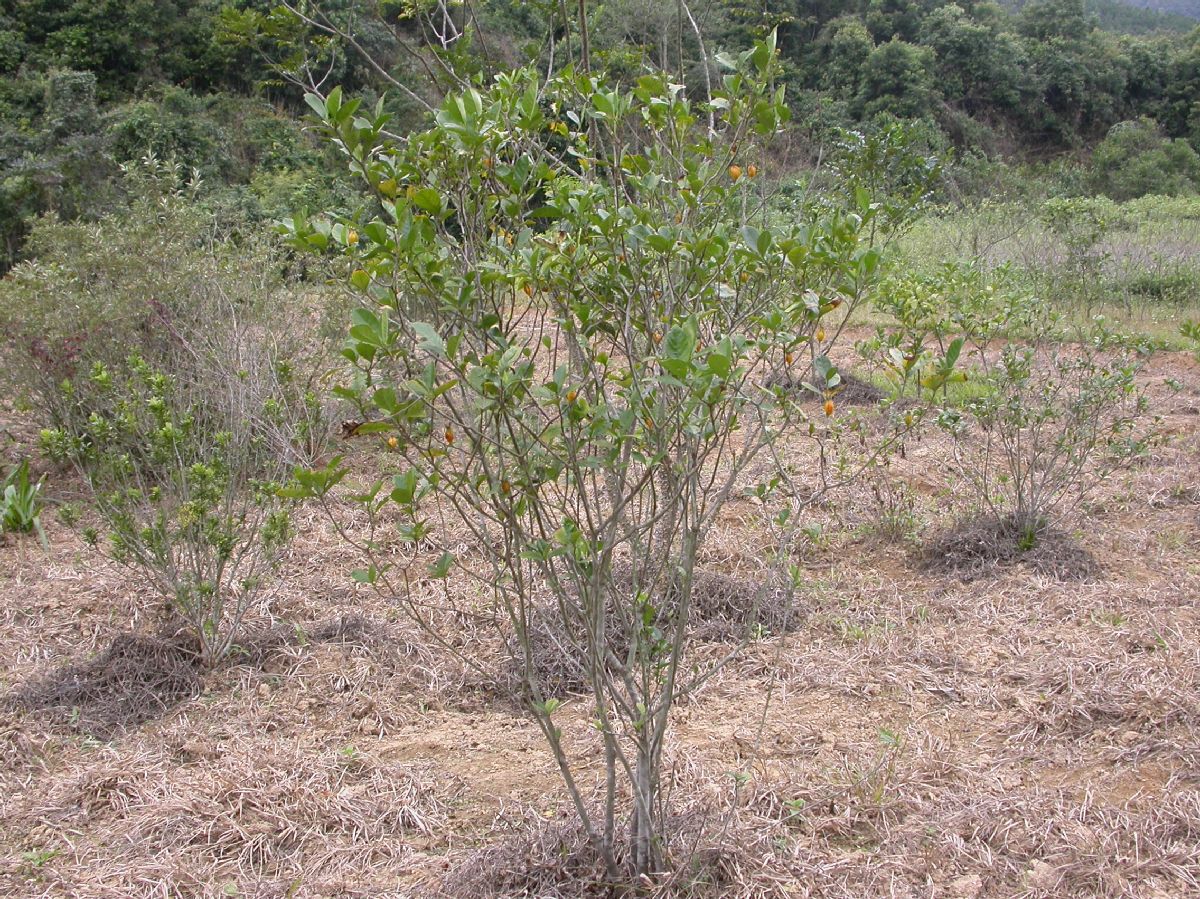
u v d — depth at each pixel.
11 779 3.05
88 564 4.55
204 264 5.88
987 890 2.46
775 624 3.91
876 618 3.96
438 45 3.99
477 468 2.53
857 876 2.51
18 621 4.06
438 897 2.49
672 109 2.21
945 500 5.07
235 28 3.37
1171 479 5.27
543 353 4.42
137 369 4.23
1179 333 9.00
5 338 5.50
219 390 5.00
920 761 2.98
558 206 2.18
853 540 4.71
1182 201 20.59
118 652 3.68
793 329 2.38
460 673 3.61
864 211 2.26
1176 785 2.85
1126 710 3.19
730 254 2.24
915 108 21.64
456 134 1.94
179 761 3.14
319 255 2.11
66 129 12.56
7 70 16.06
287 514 3.86
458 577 4.34
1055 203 10.95
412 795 2.93
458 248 2.19
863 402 6.95
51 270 5.70
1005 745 3.10
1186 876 2.46
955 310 6.80
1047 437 5.66
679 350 1.79
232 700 3.49
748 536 4.70
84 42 16.58
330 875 2.62
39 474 5.58
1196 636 3.64
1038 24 33.03
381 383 2.16
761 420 2.26
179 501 4.23
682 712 3.32
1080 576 4.22
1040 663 3.54
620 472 2.22
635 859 2.46
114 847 2.72
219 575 3.68
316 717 3.38
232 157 14.93
